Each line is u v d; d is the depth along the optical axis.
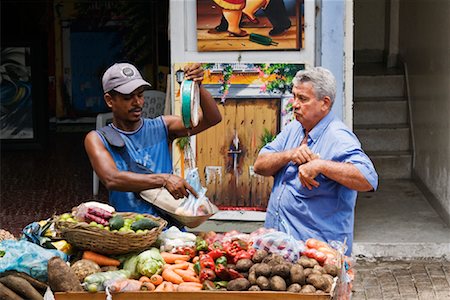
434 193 8.94
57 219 4.82
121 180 5.05
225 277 4.49
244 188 8.05
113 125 5.34
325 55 7.77
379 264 7.67
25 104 13.03
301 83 5.17
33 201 10.14
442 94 8.63
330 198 5.17
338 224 5.20
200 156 8.03
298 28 7.75
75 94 14.78
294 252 4.62
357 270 7.51
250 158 7.99
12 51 12.91
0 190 10.65
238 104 7.92
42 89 13.05
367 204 9.15
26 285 4.47
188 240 4.87
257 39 7.80
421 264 7.66
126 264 4.64
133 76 5.18
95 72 14.75
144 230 4.67
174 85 7.93
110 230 4.62
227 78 7.89
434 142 8.98
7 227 9.07
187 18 7.84
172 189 5.06
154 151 5.34
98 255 4.67
